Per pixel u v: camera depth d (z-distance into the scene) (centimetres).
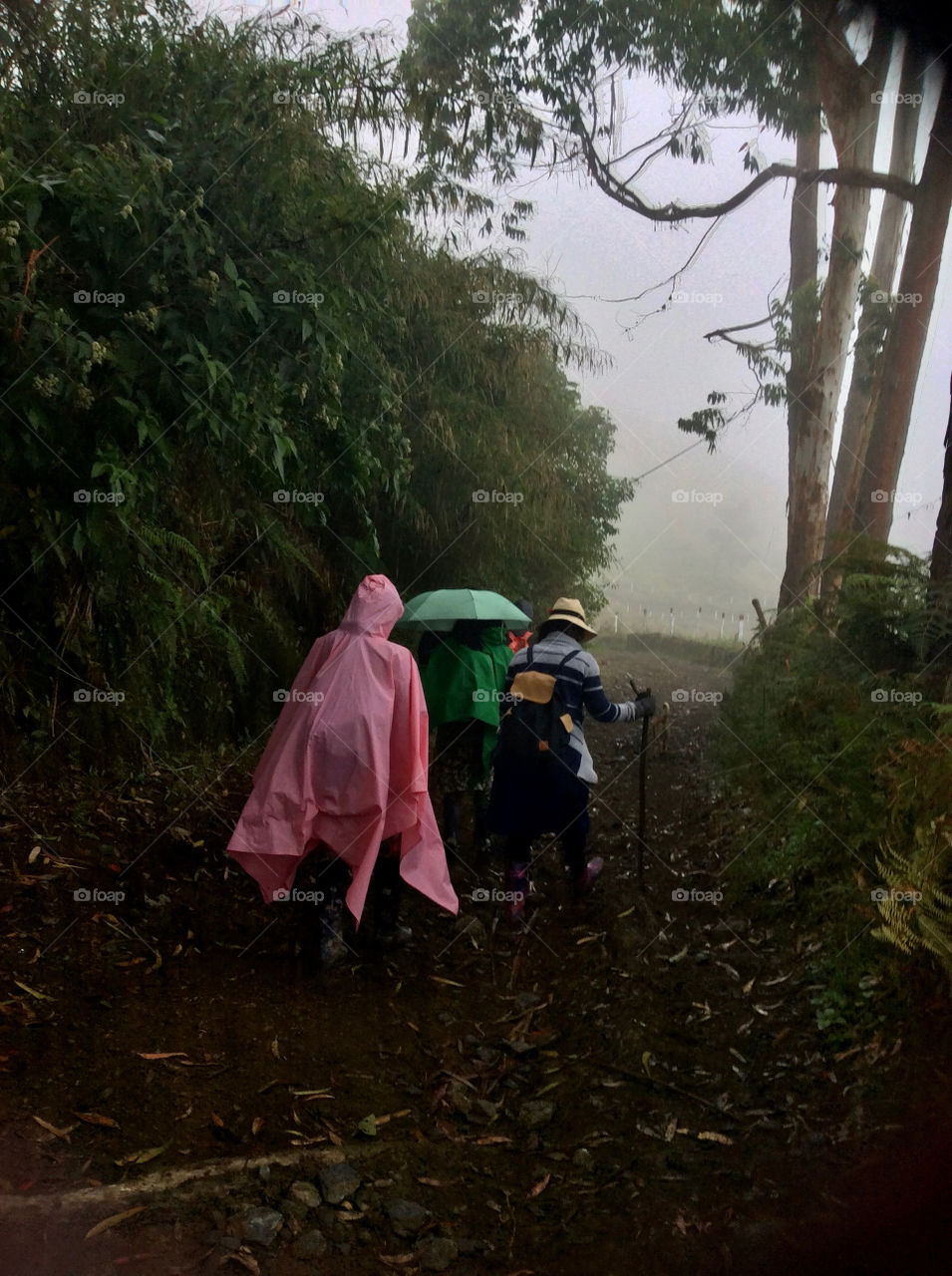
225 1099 329
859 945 384
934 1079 310
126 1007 374
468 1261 266
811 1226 266
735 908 486
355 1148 311
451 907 439
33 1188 272
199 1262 255
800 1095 329
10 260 450
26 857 457
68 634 539
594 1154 314
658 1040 376
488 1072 366
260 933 455
